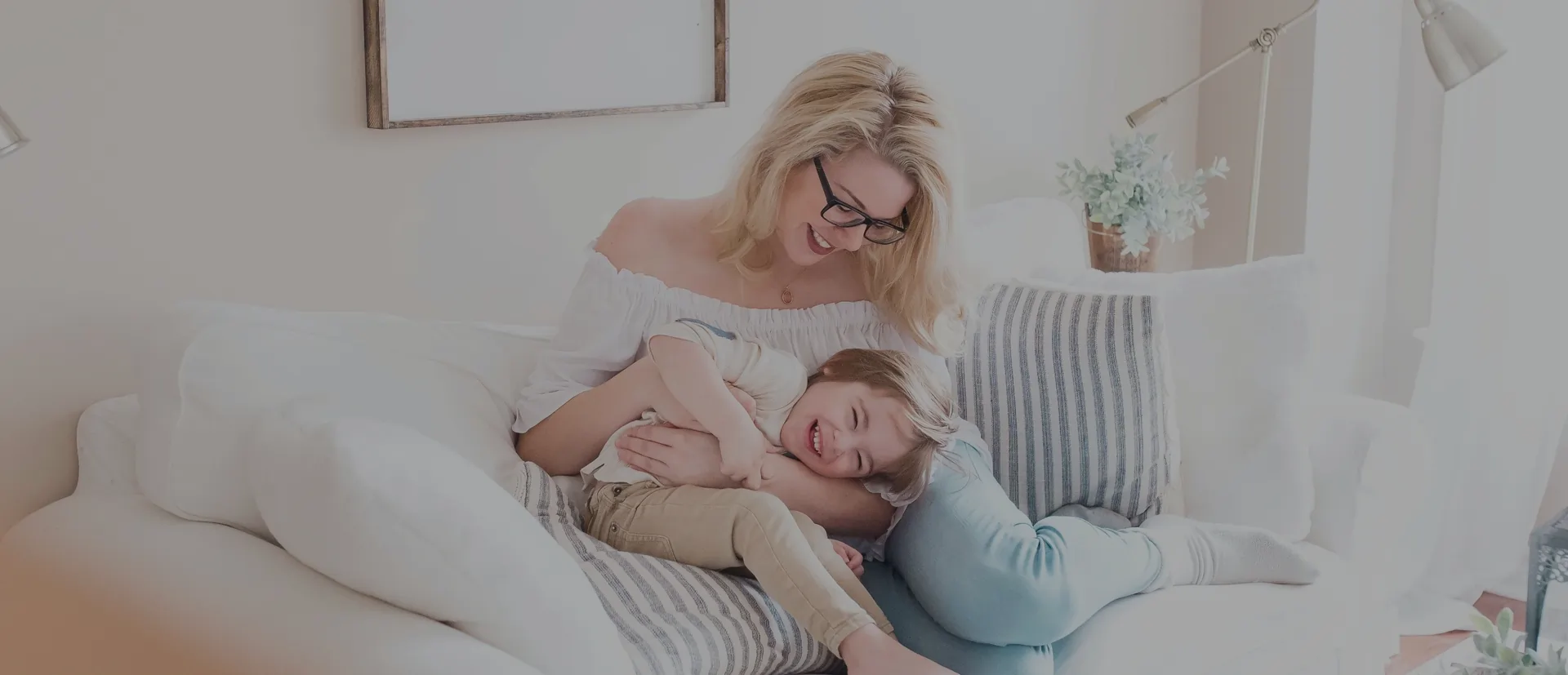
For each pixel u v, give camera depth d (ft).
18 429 4.94
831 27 7.48
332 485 3.62
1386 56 9.66
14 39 4.69
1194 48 9.77
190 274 5.28
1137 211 7.98
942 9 8.00
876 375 5.18
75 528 4.45
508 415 5.37
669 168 6.89
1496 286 8.98
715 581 4.67
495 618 3.73
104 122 4.95
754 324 5.35
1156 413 5.90
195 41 5.14
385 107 5.62
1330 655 5.83
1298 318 6.23
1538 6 8.68
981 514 5.05
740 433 4.92
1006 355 6.05
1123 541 5.33
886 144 5.05
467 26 5.87
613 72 6.47
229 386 4.37
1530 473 9.14
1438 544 9.23
